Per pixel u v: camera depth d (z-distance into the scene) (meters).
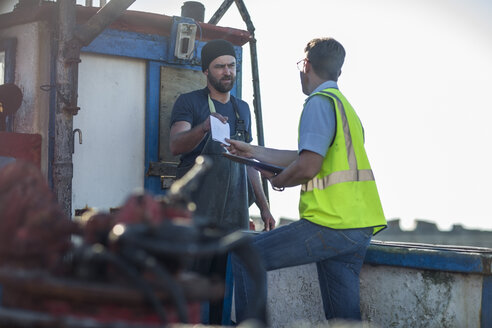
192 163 4.90
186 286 1.78
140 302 1.73
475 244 20.20
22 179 2.09
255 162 3.88
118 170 5.54
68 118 4.79
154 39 5.71
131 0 4.75
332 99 3.59
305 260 3.57
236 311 3.86
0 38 5.50
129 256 1.74
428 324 3.80
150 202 1.85
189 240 1.77
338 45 3.82
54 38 5.20
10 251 1.95
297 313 4.37
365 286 4.07
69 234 2.02
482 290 3.61
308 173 3.48
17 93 5.19
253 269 1.93
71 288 1.72
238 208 4.93
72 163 4.87
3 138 4.75
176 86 5.84
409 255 3.84
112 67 5.57
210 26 5.95
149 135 5.67
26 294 1.81
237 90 6.29
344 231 3.53
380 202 3.69
